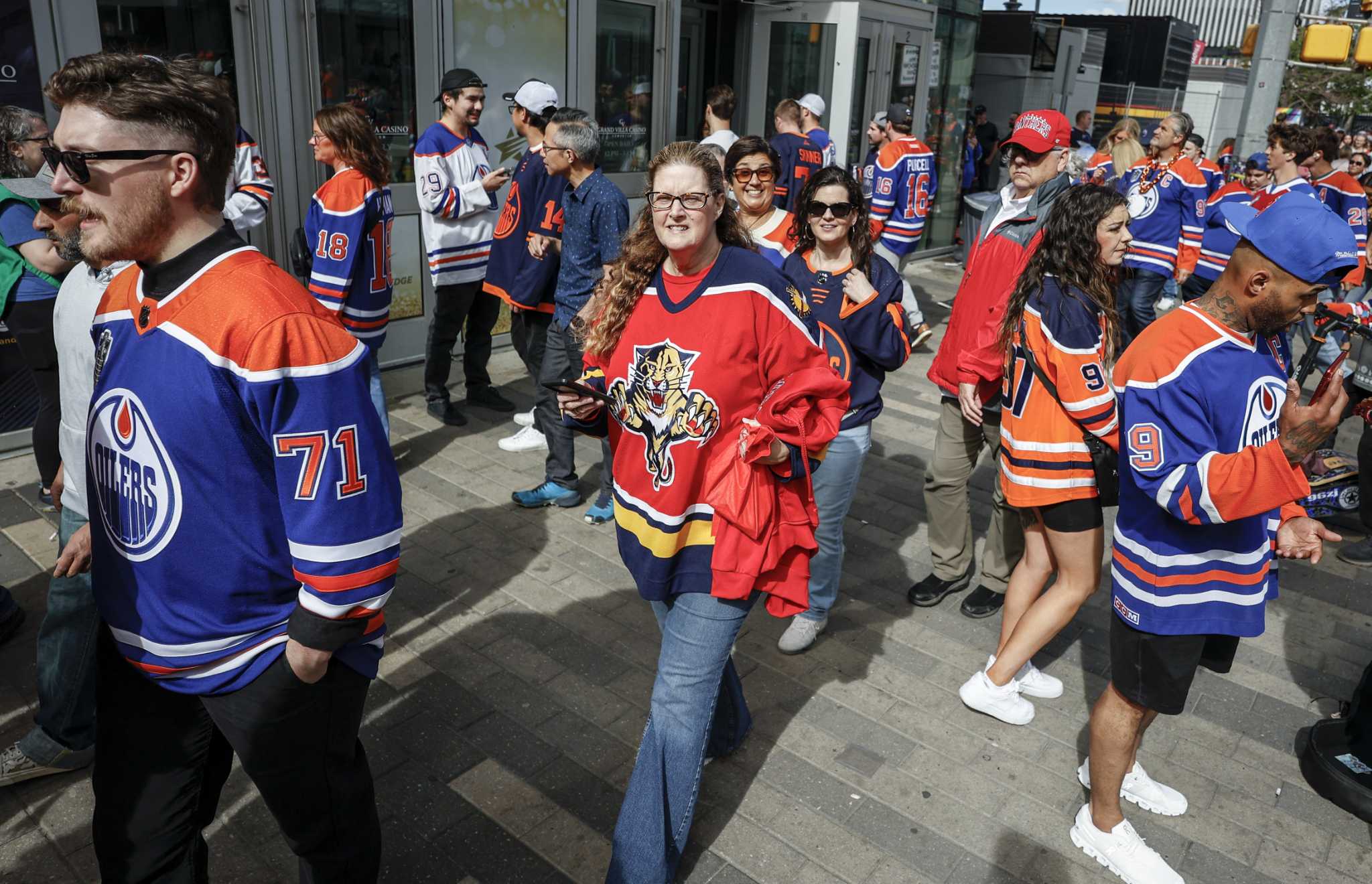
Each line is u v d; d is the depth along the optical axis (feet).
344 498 5.70
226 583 5.85
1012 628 11.12
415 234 21.30
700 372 7.41
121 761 6.32
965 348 12.59
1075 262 9.64
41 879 8.32
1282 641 13.29
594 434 8.42
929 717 11.10
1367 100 90.22
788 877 8.72
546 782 9.75
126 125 5.26
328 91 18.89
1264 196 23.57
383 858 8.68
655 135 25.61
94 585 6.28
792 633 12.18
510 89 21.76
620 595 13.35
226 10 17.15
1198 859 9.25
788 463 7.57
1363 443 12.31
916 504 17.01
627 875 8.05
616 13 23.80
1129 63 65.77
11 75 14.70
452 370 22.40
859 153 31.37
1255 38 38.29
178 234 5.65
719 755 10.14
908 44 32.01
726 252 7.62
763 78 30.12
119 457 5.82
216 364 5.48
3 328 16.08
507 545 14.57
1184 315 7.73
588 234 14.40
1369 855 9.39
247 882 8.36
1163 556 8.07
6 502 14.97
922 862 8.98
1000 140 43.88
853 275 10.71
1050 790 10.02
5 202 11.07
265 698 6.05
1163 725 11.27
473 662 11.69
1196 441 7.54
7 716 10.28
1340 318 7.94
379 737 10.28
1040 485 10.06
